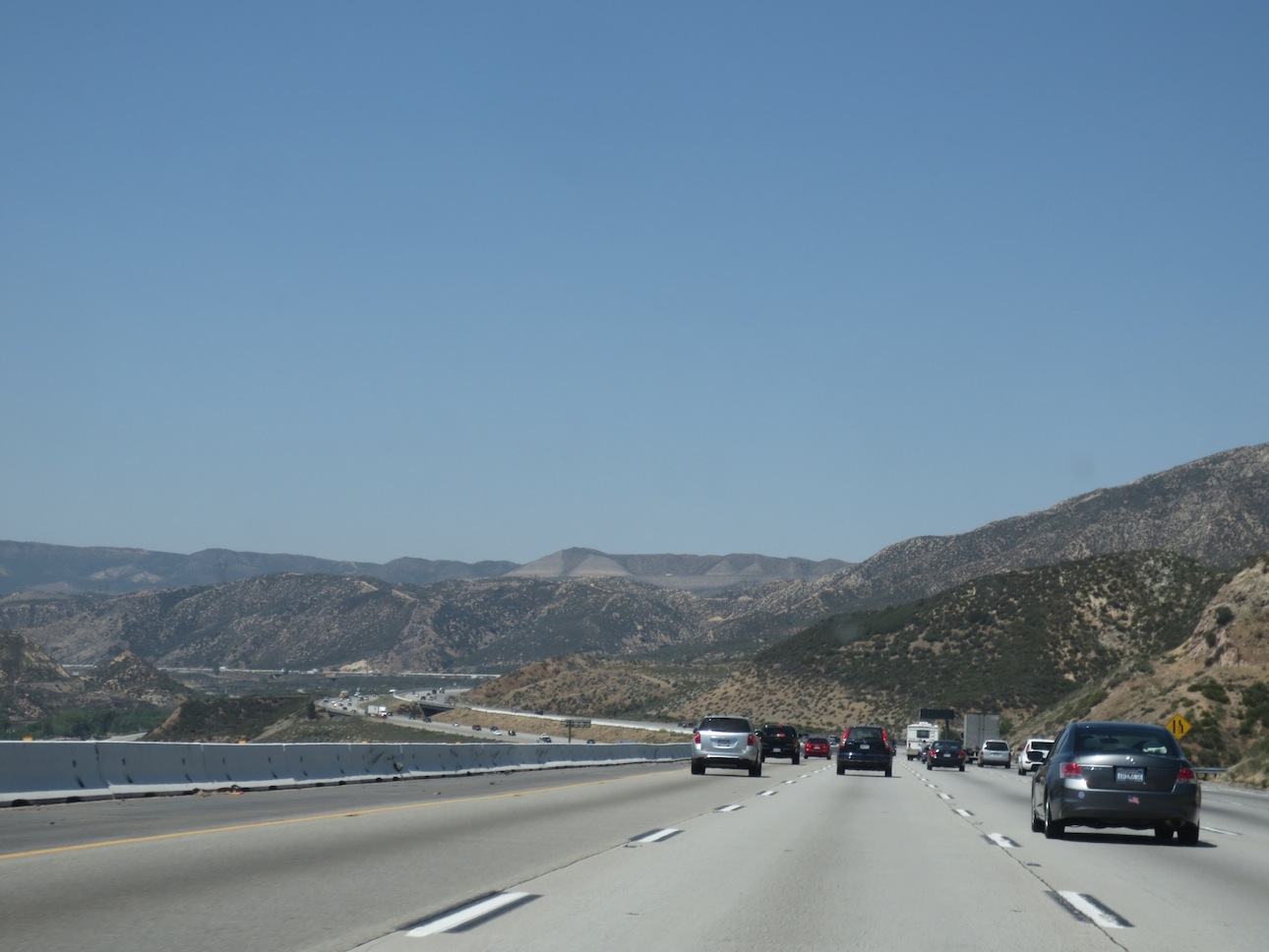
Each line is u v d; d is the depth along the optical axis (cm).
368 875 1357
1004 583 14288
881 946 1025
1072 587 13562
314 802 2450
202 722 18238
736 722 4372
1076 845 1909
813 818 2383
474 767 4141
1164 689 7962
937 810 2716
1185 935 1099
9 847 1512
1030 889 1382
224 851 1534
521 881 1352
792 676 14712
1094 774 1927
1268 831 2378
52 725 19350
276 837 1719
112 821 1881
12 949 913
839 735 10619
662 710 16838
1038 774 2116
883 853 1752
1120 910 1241
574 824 2078
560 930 1056
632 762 5762
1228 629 7944
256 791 2792
